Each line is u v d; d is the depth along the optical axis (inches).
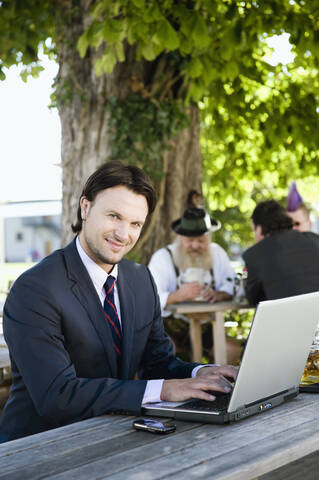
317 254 157.2
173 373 82.4
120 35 162.1
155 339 86.0
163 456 49.9
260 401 64.6
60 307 71.4
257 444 52.2
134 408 63.9
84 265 76.6
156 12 156.6
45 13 216.2
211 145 326.6
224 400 65.1
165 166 211.6
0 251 677.9
